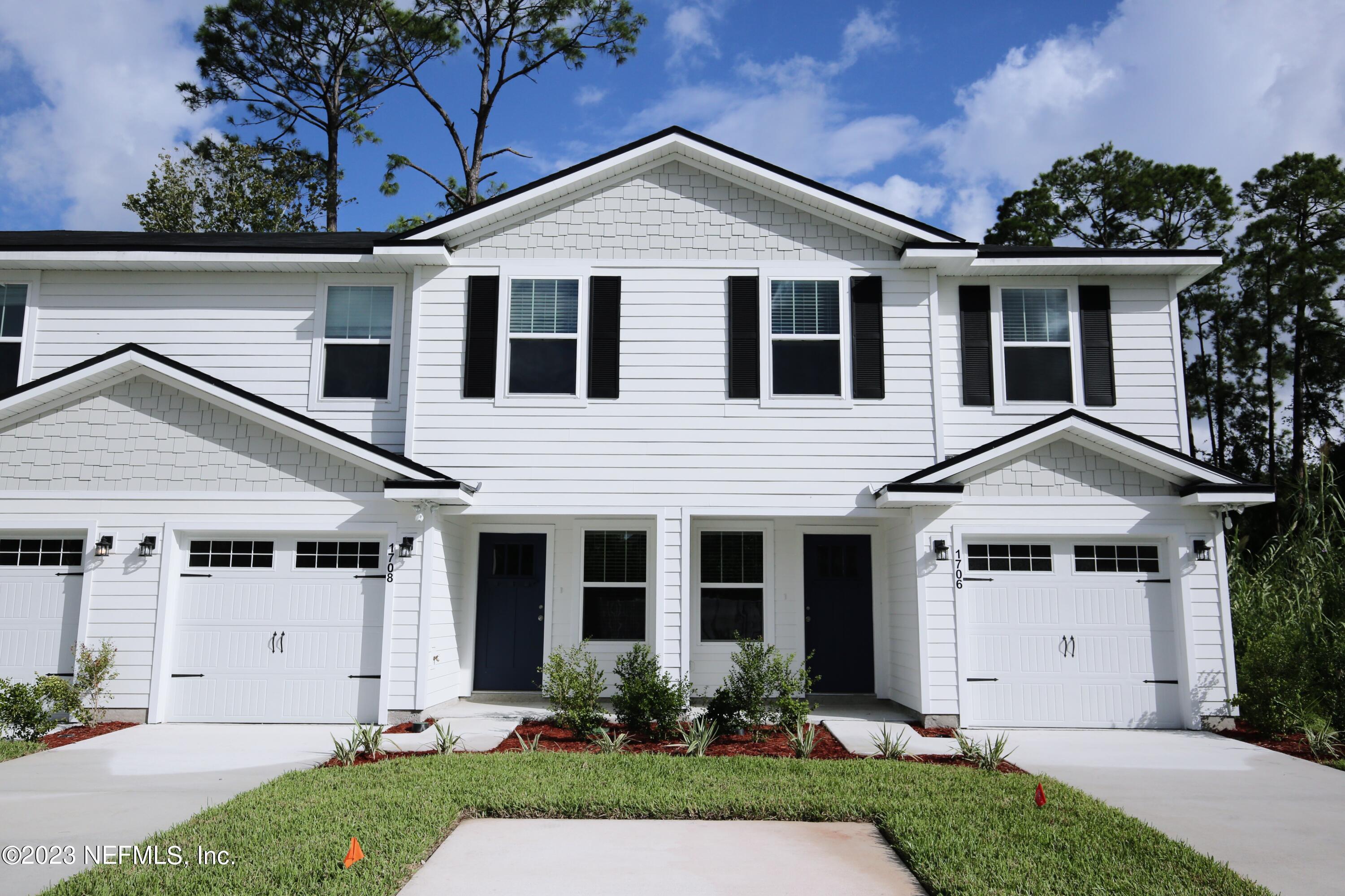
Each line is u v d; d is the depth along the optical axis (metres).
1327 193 28.30
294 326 12.65
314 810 6.76
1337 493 16.61
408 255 12.10
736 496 11.93
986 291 12.76
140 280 12.76
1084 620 11.41
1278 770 8.88
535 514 11.89
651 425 12.05
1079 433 11.34
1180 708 11.21
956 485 11.07
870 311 12.33
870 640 13.45
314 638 11.20
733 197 12.56
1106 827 6.59
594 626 13.32
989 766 8.66
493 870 5.71
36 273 12.74
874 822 6.91
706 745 9.42
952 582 11.30
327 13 25.44
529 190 12.27
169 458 11.36
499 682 13.32
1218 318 29.94
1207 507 11.42
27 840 6.29
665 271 12.41
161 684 10.97
